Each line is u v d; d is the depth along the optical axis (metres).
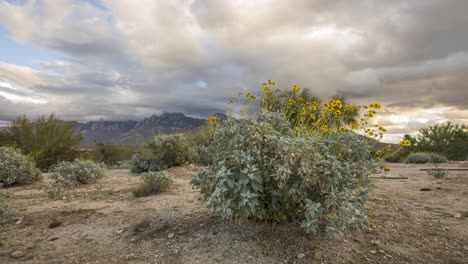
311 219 2.65
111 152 21.22
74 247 3.13
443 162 11.84
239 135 3.00
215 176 2.84
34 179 7.64
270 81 3.54
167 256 2.81
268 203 2.97
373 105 3.30
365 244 2.82
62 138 16.77
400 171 8.46
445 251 2.65
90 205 4.90
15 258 2.88
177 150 10.22
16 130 15.41
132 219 3.97
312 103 3.40
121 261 2.75
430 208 3.94
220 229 3.28
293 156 2.69
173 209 4.30
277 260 2.59
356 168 3.18
